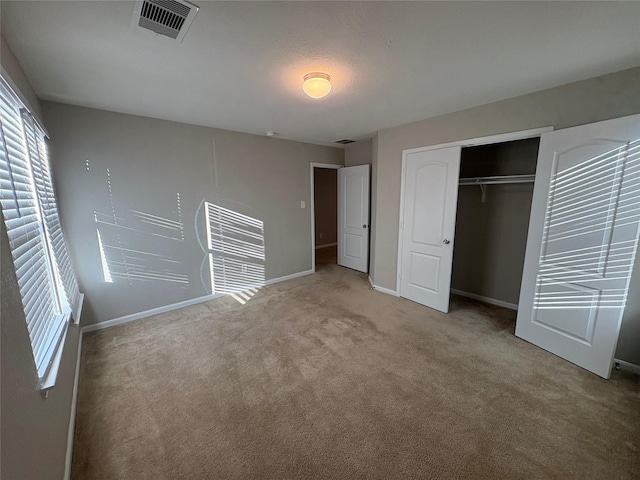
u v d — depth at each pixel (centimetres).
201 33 146
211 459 145
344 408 178
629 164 183
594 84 206
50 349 141
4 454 78
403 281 362
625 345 211
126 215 292
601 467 137
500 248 330
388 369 216
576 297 215
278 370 217
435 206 313
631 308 206
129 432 161
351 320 301
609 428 159
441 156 300
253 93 230
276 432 161
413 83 213
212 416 173
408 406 179
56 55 165
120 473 138
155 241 314
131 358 233
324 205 701
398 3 124
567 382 199
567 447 148
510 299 328
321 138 417
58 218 246
